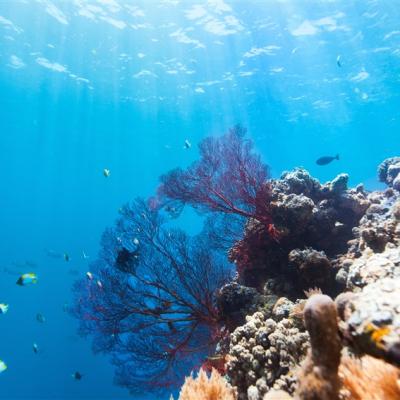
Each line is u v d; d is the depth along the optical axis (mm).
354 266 3375
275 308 4453
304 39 26344
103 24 26359
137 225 7270
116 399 38375
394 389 1651
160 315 6363
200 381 3477
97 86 35094
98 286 6859
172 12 24797
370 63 29328
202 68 30609
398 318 1474
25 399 41844
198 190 7156
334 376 1538
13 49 29641
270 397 2215
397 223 4613
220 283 6422
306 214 5984
